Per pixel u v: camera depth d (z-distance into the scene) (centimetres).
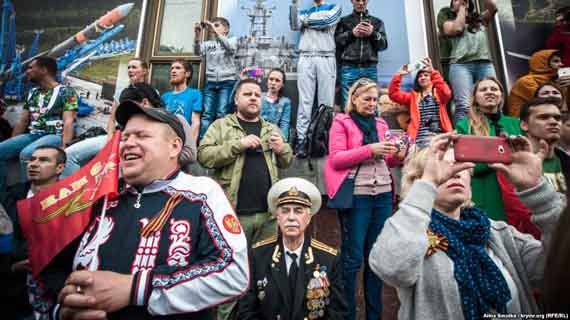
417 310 158
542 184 161
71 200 160
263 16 557
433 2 552
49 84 449
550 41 502
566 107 353
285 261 235
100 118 555
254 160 315
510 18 549
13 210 307
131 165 158
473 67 478
